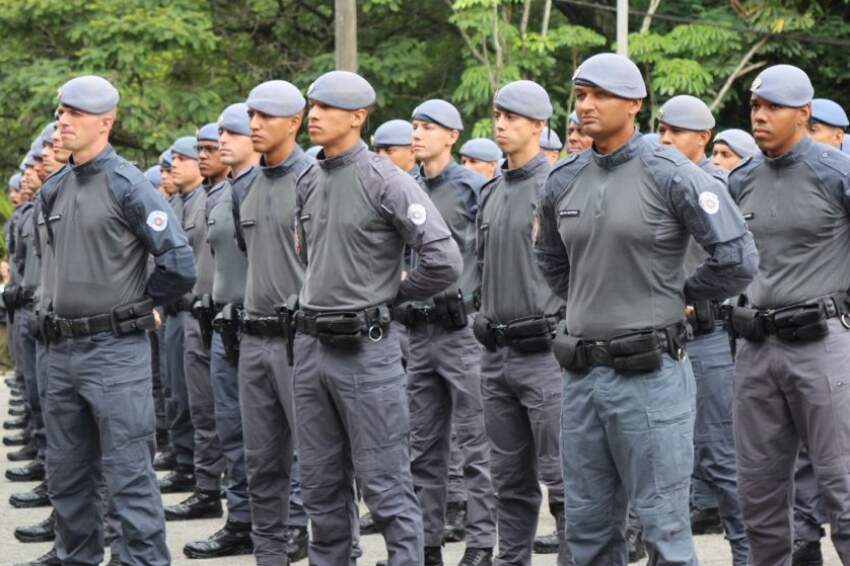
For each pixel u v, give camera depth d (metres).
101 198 10.36
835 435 9.91
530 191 10.79
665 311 8.59
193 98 33.84
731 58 34.78
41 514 14.66
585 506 8.85
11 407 21.78
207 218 13.01
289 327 10.88
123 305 10.39
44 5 33.28
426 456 12.26
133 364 10.45
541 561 12.36
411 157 14.16
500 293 10.87
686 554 8.57
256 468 11.38
